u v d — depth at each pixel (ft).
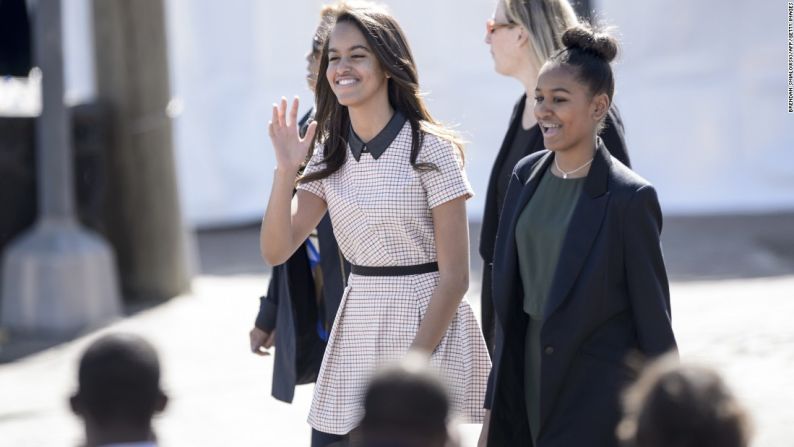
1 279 117.39
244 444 70.08
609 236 40.96
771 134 151.02
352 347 46.47
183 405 79.00
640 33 149.48
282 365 53.16
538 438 42.29
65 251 108.17
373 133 46.37
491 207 53.06
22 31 170.81
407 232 45.65
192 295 121.29
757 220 147.23
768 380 74.38
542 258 42.60
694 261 124.57
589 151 42.65
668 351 40.63
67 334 106.11
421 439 27.12
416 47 149.59
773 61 149.28
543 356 41.57
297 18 152.66
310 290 53.01
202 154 154.20
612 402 41.11
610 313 41.37
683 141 151.53
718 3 148.25
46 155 110.11
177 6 151.43
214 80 153.58
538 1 52.80
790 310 95.40
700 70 150.00
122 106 119.44
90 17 120.57
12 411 80.02
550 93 42.39
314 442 48.06
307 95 151.33
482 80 150.30
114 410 31.83
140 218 119.65
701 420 26.55
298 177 48.98
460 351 46.52
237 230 163.02
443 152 45.65
